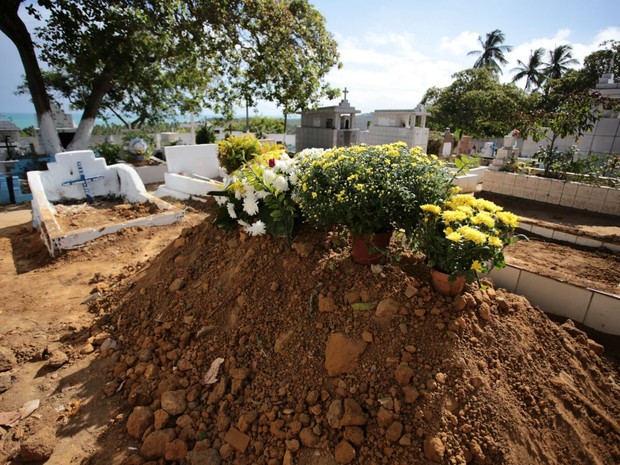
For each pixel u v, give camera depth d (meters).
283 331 2.71
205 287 3.31
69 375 2.95
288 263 3.12
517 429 2.05
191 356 2.79
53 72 16.12
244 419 2.23
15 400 2.72
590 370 2.61
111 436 2.38
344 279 2.87
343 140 15.19
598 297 3.08
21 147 15.24
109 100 15.95
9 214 8.80
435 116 27.22
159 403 2.50
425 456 1.92
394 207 2.65
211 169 10.76
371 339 2.40
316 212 2.74
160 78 13.10
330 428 2.11
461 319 2.41
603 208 7.51
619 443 2.13
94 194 8.65
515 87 26.92
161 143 17.77
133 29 10.45
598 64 21.66
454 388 2.14
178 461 2.16
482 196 8.88
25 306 4.05
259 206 3.48
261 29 12.66
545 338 2.67
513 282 3.52
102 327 3.48
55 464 2.21
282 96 14.11
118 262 5.26
